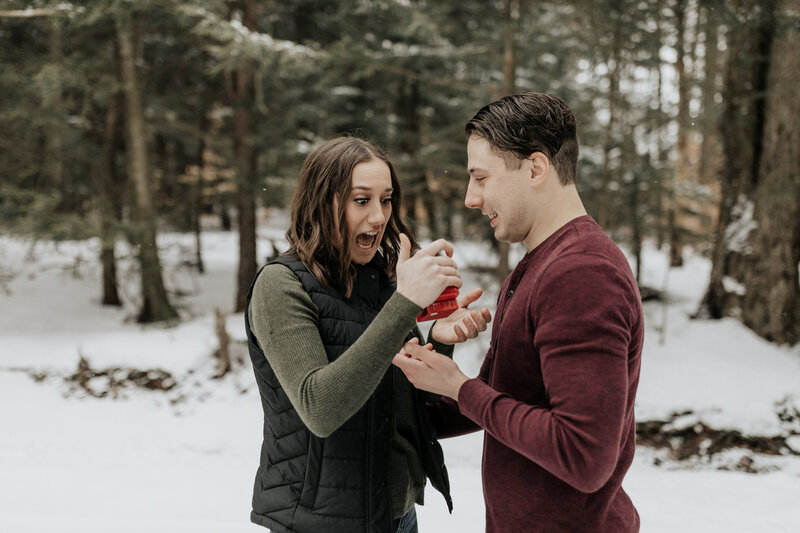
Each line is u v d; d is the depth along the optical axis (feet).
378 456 4.25
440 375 3.58
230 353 22.88
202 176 37.88
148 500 12.19
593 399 2.92
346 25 31.40
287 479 4.23
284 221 62.34
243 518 11.10
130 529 10.34
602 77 27.91
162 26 30.07
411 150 36.91
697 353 21.54
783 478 15.17
